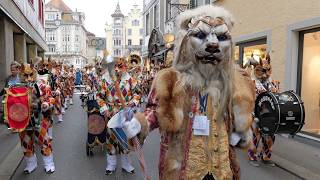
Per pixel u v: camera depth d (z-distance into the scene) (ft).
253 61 21.97
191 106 7.41
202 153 7.32
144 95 45.37
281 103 18.11
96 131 21.39
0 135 27.61
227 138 7.66
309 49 27.25
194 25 7.53
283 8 29.37
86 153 22.36
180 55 7.80
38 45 83.46
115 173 18.45
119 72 16.81
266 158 19.98
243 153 22.54
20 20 44.83
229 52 7.59
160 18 85.25
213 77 7.62
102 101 17.56
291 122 18.25
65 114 43.01
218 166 7.39
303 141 25.82
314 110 27.09
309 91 27.37
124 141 7.35
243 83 7.86
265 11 32.45
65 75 51.75
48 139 18.31
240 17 37.83
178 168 7.37
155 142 25.90
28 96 16.76
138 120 7.17
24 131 17.84
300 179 17.47
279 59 30.04
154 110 7.46
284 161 20.43
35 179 17.42
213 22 7.45
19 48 52.54
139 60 23.06
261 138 19.95
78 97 72.84
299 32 28.14
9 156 21.21
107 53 9.00
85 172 18.61
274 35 30.86
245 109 7.63
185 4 60.80
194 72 7.50
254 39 34.88
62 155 22.06
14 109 16.49
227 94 7.59
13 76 24.40
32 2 63.93
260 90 20.15
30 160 18.38
